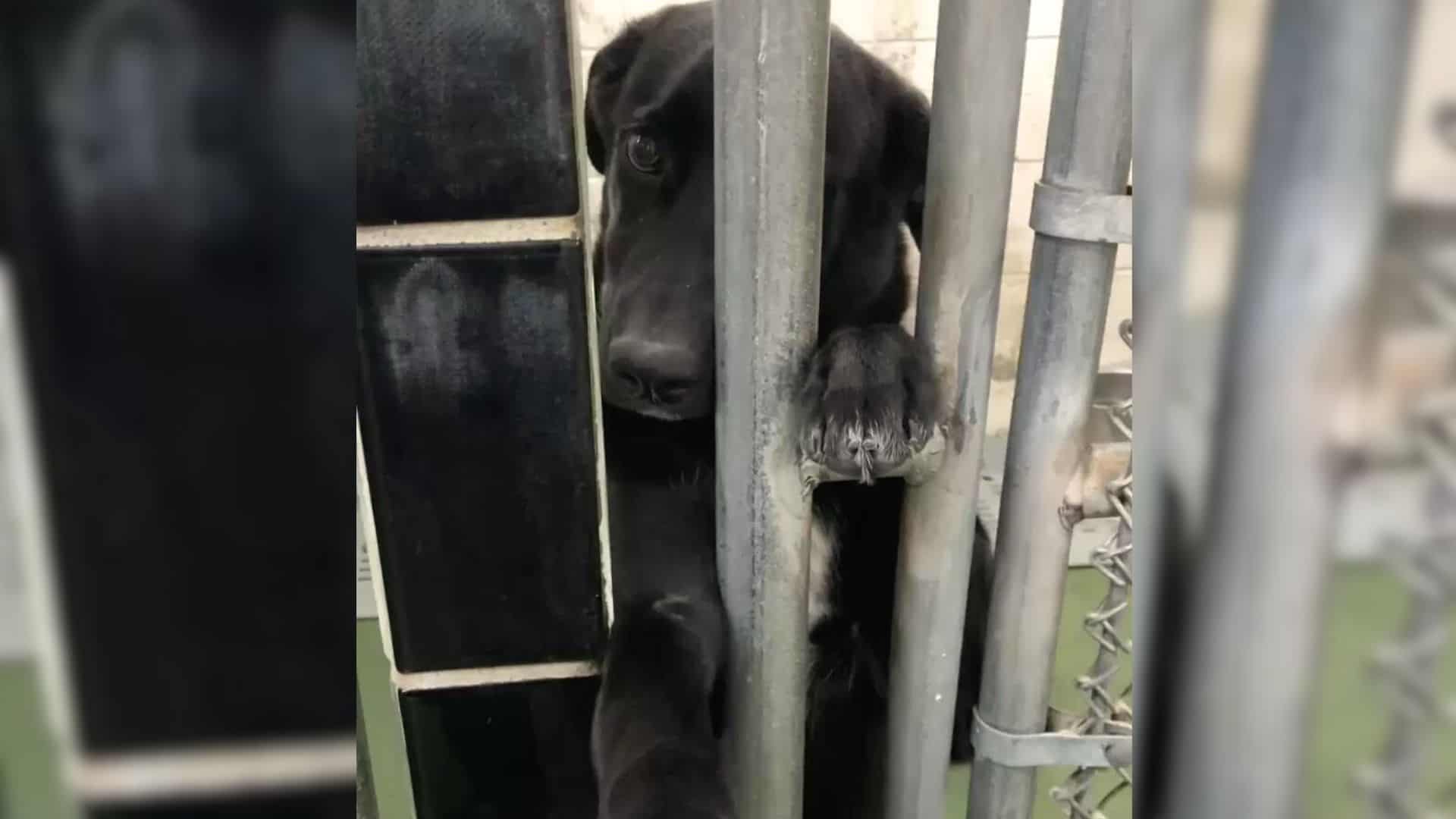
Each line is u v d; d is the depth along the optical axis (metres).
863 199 0.92
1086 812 0.73
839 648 0.98
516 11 0.57
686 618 0.79
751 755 0.65
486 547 0.67
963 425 0.62
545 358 0.63
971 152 0.56
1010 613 0.67
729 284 0.57
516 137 0.59
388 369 0.62
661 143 0.89
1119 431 0.64
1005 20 0.54
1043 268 0.60
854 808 0.94
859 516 0.95
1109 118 0.56
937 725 0.69
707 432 0.85
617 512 0.83
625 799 0.66
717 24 0.53
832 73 0.90
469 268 0.61
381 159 0.58
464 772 0.71
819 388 0.60
